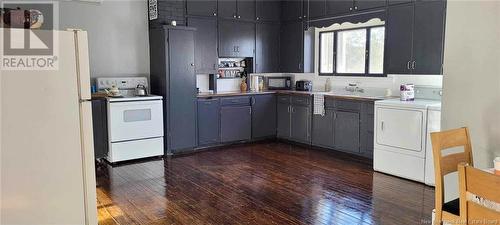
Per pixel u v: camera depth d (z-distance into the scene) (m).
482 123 2.57
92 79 5.23
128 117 4.94
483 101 2.56
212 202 3.51
